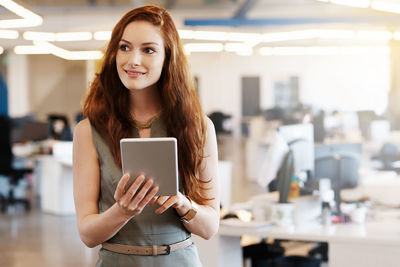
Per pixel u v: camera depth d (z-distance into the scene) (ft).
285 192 11.25
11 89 70.33
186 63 5.62
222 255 10.91
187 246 5.58
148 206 5.38
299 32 43.06
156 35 5.37
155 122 5.59
